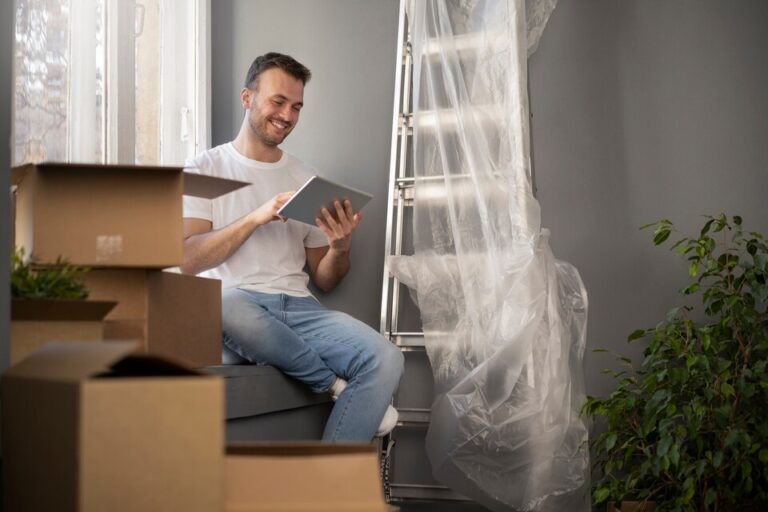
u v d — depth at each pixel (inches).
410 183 132.3
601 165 131.1
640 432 112.3
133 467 47.4
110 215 74.5
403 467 132.4
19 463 55.4
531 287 115.1
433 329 121.6
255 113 120.1
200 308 89.5
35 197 73.0
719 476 108.7
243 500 51.3
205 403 48.4
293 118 120.6
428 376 133.0
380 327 130.3
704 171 128.6
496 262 118.0
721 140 128.5
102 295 77.6
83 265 74.0
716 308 115.0
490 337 117.0
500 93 121.9
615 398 115.3
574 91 132.6
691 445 116.3
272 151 123.1
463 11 125.1
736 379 113.6
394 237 134.5
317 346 111.6
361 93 138.7
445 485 119.9
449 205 121.6
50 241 73.2
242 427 100.2
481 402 115.1
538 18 128.0
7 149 65.3
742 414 113.8
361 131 138.3
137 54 120.3
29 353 65.8
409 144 135.9
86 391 47.1
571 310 118.7
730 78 129.0
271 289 116.6
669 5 131.3
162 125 127.0
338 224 115.4
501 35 122.6
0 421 59.4
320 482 53.0
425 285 122.7
